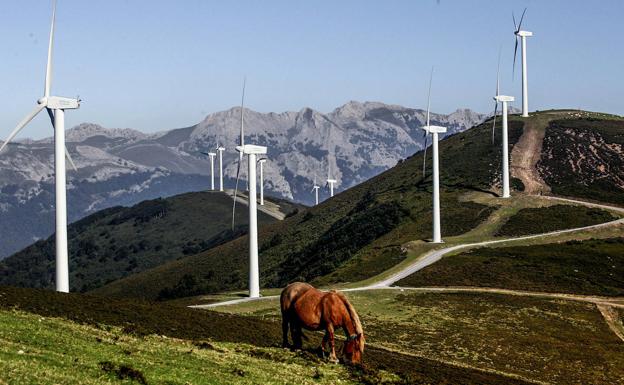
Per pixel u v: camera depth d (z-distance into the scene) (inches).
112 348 1433.3
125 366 1269.7
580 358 3034.0
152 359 1397.6
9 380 1064.8
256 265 4448.8
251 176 4453.7
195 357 1486.2
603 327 3597.4
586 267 4746.6
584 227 5930.1
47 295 2124.8
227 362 1483.8
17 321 1536.7
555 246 5315.0
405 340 3176.7
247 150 4424.2
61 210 3125.0
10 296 1979.6
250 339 2105.1
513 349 3115.2
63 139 3144.7
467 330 3412.9
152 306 2321.6
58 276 3117.6
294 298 1689.2
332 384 1453.0
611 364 2979.8
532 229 6003.9
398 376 1657.2
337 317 1659.7
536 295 4160.9
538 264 4781.0
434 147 5536.4
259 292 4785.9
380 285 4532.5
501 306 3895.2
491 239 5777.6
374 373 1600.6
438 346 3088.1
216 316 2378.2
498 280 4468.5
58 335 1464.1
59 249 3115.2
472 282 4453.7
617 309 3937.0
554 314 3777.1
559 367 2878.9
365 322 3523.6
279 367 1513.3
